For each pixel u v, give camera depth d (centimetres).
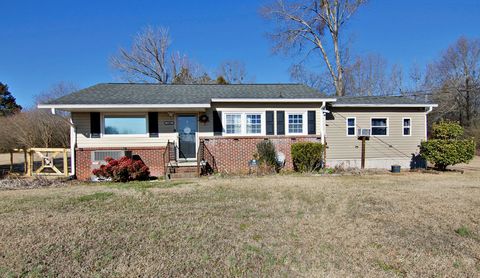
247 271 345
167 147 1220
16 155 2466
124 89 1434
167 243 429
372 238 446
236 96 1343
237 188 862
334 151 1409
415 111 1456
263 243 428
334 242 431
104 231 480
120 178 1074
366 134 1402
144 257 382
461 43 3088
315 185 912
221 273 340
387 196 739
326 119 1409
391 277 329
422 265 358
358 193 779
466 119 2992
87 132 1220
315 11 2520
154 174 1248
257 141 1299
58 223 521
